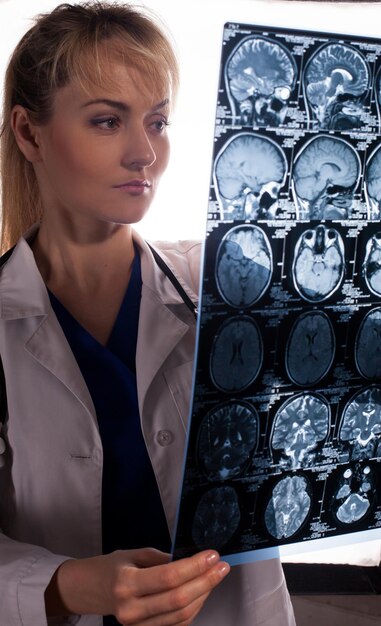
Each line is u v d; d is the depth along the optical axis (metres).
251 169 0.62
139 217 0.85
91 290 0.94
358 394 0.73
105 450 0.88
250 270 0.65
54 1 1.88
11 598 0.77
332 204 0.65
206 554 0.68
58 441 0.87
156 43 0.84
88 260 0.93
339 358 0.71
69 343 0.90
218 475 0.70
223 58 0.59
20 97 0.88
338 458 0.75
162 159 0.87
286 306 0.67
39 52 0.84
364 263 0.69
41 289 0.91
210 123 1.96
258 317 0.66
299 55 0.61
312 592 1.71
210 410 0.67
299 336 0.69
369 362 0.72
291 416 0.71
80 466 0.87
